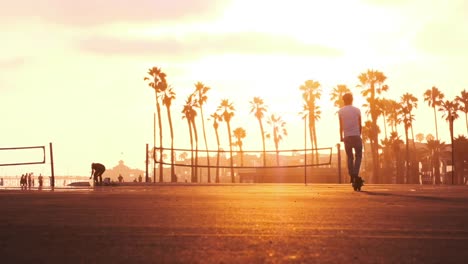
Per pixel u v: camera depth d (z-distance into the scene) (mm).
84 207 7715
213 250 4207
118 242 4594
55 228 5441
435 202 8742
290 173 97625
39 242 4617
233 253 4082
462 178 102188
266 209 7348
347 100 13758
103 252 4156
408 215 6609
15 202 8703
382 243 4543
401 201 8914
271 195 10492
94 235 4969
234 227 5484
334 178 94188
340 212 6945
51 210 7277
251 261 3793
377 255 4023
